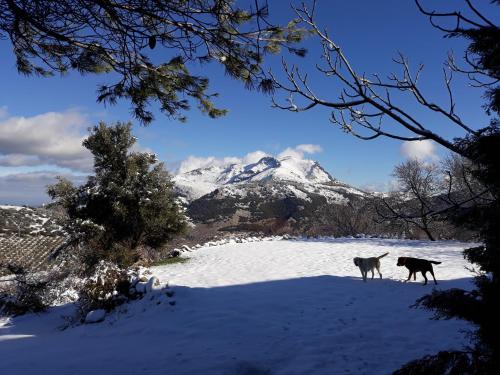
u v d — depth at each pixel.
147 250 22.14
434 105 2.48
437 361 2.98
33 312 13.55
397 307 9.59
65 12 3.73
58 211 20.20
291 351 6.92
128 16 3.98
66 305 14.40
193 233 48.56
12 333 10.99
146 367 6.30
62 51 4.68
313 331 8.00
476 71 2.74
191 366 6.27
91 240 18.56
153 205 19.81
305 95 2.57
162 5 3.67
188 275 15.94
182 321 9.12
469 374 2.86
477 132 2.76
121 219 19.30
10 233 55.44
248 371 6.15
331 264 16.83
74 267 19.44
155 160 20.31
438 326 7.94
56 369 6.30
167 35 4.21
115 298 11.32
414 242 23.30
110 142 19.67
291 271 15.61
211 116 5.38
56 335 9.75
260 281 13.88
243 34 4.10
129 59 4.58
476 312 3.12
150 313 10.05
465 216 2.84
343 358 6.51
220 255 21.06
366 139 2.58
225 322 8.78
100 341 8.37
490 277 3.35
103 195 18.95
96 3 3.67
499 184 2.75
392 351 6.76
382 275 14.11
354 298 10.69
